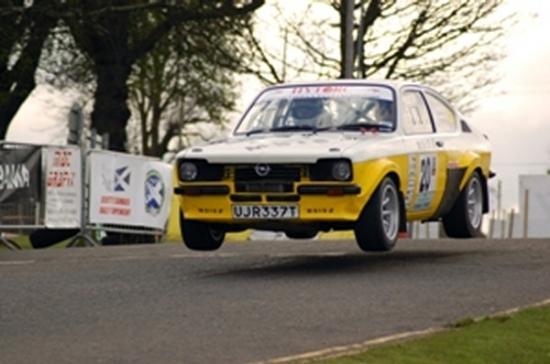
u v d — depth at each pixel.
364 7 83.56
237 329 21.38
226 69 85.75
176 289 26.30
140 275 29.05
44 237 51.62
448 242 37.19
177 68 91.88
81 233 50.44
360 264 30.88
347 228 28.92
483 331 21.50
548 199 83.06
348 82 31.66
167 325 21.80
